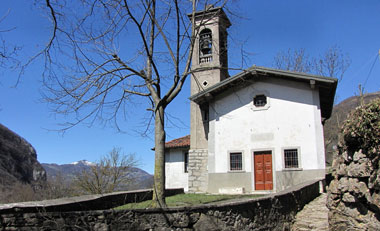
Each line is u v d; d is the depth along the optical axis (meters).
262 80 17.17
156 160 8.92
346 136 6.69
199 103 18.69
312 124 15.72
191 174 18.38
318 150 15.32
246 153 16.62
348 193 6.58
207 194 15.98
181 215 6.66
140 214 6.41
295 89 16.44
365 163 6.13
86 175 23.94
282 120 16.31
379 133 5.68
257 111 16.91
